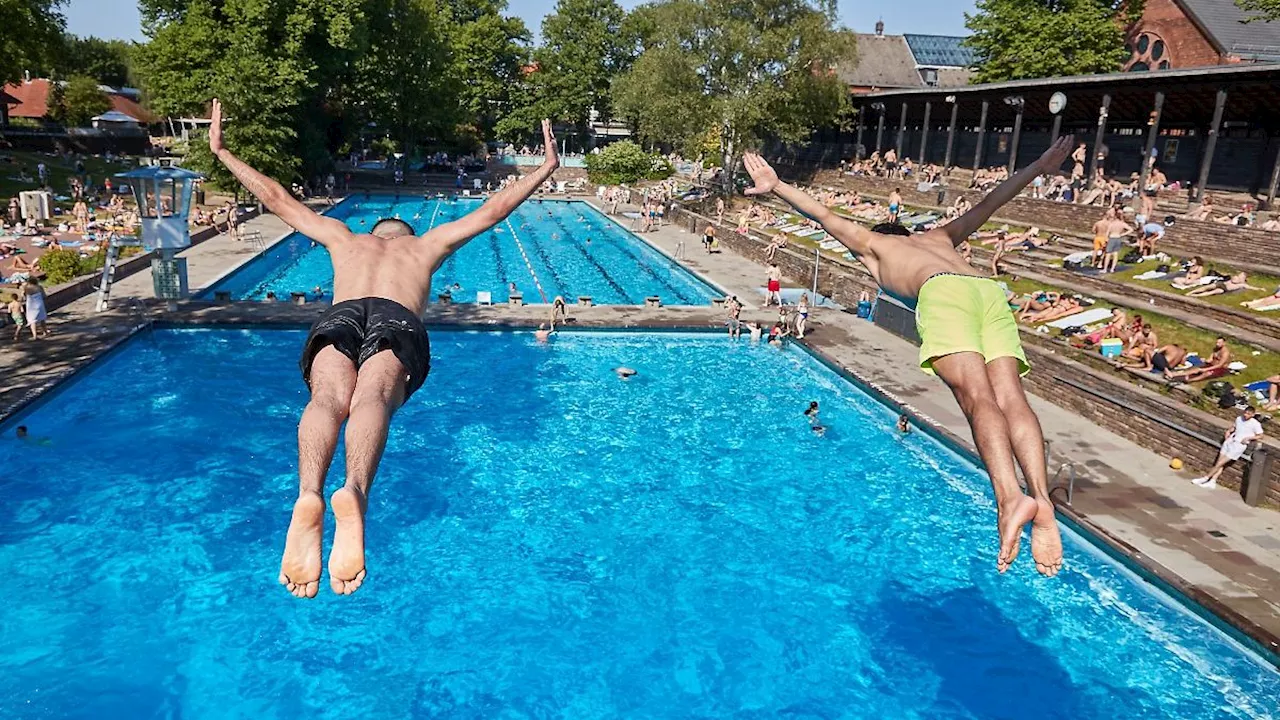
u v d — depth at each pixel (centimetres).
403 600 1228
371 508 1487
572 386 2167
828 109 5066
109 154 6022
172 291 2553
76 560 1283
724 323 2652
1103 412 1875
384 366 354
